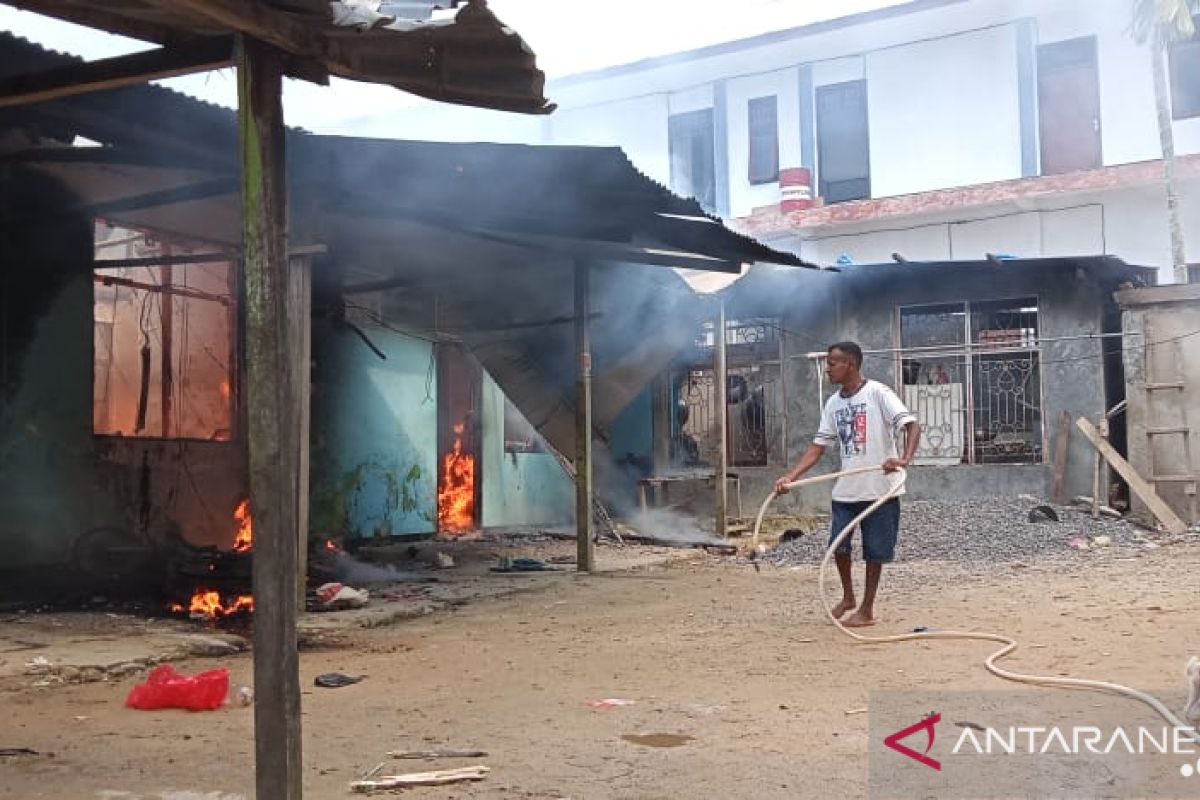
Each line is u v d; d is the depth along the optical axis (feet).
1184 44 60.03
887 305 54.08
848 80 68.69
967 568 35.83
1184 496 46.14
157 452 32.14
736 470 56.85
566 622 25.79
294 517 9.49
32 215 27.78
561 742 13.96
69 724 15.53
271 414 9.31
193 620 25.85
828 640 21.89
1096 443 47.70
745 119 71.67
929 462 53.06
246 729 15.16
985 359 52.34
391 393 45.62
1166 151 55.72
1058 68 63.10
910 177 66.49
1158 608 24.79
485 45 10.39
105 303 31.32
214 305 34.96
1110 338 51.42
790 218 66.03
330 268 39.75
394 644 22.89
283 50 9.68
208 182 25.45
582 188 27.43
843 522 23.82
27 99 10.96
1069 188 59.00
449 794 11.65
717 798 11.37
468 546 45.52
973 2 63.93
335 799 11.57
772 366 56.70
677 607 28.02
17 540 27.89
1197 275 58.29
